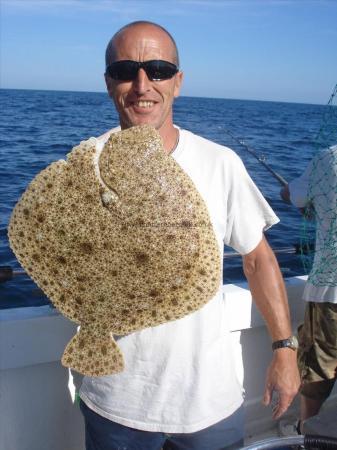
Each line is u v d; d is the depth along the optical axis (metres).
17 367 2.41
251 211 2.04
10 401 2.47
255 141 18.81
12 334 2.33
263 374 3.02
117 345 1.84
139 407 1.95
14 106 44.69
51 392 2.54
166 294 1.80
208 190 1.94
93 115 35.19
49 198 1.75
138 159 1.72
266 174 10.99
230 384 2.04
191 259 1.78
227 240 2.11
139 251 1.74
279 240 6.23
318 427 2.14
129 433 1.98
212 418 1.97
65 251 1.77
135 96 1.88
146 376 1.93
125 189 1.71
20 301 4.96
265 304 2.17
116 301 1.80
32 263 1.80
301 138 20.77
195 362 1.93
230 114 44.31
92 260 1.76
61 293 1.82
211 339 1.96
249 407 3.00
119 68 1.87
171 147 1.97
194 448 1.99
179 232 1.75
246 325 2.81
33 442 2.55
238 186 2.00
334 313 2.74
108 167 1.72
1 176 11.03
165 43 1.88
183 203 1.75
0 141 17.66
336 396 3.19
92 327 1.83
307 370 2.86
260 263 2.14
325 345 2.79
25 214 1.76
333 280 2.70
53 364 2.52
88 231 1.74
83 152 1.74
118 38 1.88
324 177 2.73
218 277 1.82
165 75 1.87
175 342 1.91
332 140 2.77
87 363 1.82
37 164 12.88
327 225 2.73
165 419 1.94
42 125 25.19
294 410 3.15
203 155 1.97
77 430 2.62
